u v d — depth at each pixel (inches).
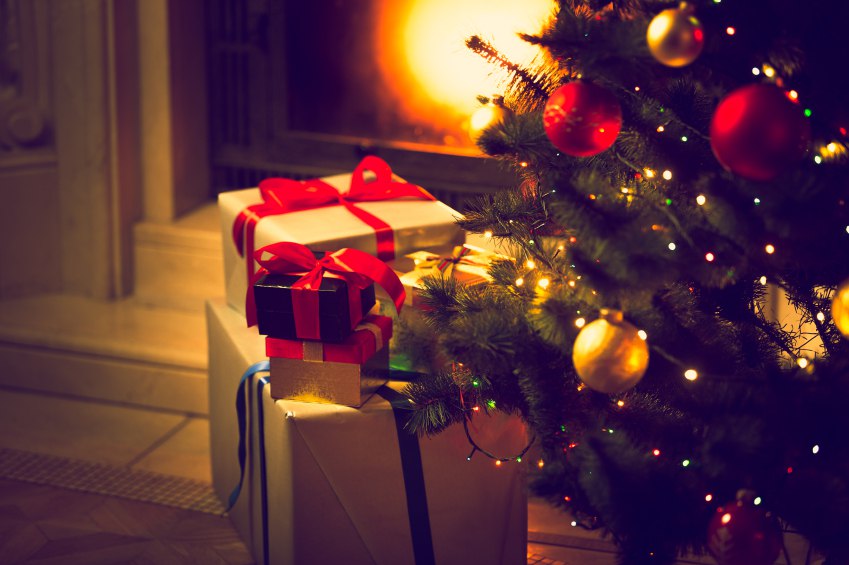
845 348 85.6
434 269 93.3
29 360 129.5
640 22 78.2
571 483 87.6
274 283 90.2
